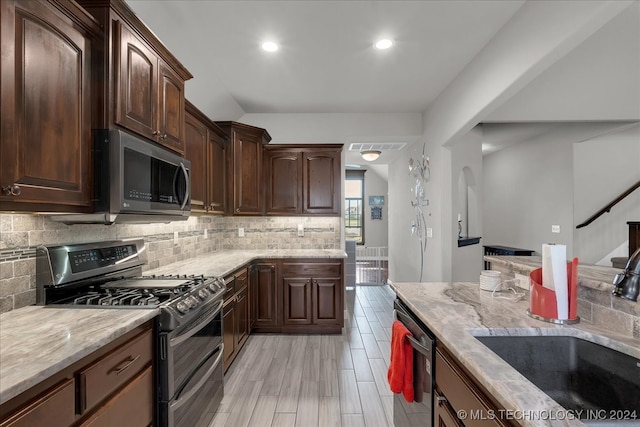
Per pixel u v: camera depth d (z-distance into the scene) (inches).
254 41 100.8
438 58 111.4
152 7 82.8
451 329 48.6
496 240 265.9
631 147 181.5
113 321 51.1
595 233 188.7
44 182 46.9
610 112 146.7
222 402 89.4
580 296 54.0
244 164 146.0
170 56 77.9
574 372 46.8
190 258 127.3
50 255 60.9
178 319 60.3
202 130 115.6
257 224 164.6
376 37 98.7
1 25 40.4
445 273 145.8
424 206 169.2
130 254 82.4
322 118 167.5
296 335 140.1
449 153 142.6
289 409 86.5
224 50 106.0
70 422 40.0
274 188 156.9
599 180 187.3
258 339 135.3
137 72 65.7
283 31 95.6
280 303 140.7
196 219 134.3
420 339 57.4
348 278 229.1
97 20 57.9
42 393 36.5
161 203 73.1
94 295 65.6
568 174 192.7
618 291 40.1
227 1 82.1
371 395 93.3
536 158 219.8
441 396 49.9
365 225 398.3
